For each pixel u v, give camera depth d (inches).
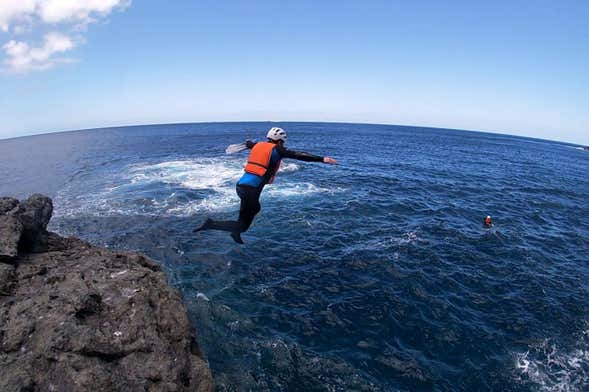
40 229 398.9
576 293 497.4
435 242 642.2
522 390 332.5
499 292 492.7
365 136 3388.3
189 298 448.8
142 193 916.6
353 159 1615.4
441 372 347.9
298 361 350.6
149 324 258.1
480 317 436.5
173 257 561.9
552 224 789.9
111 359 228.1
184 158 1517.0
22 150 2461.9
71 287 273.0
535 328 419.8
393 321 419.2
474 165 1641.2
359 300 457.4
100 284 287.1
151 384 223.0
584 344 396.5
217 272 516.4
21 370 201.9
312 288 482.0
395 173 1280.8
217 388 314.3
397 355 366.0
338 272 523.8
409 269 540.1
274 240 626.8
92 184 1066.1
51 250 384.8
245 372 334.0
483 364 360.5
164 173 1170.6
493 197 991.6
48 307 247.9
